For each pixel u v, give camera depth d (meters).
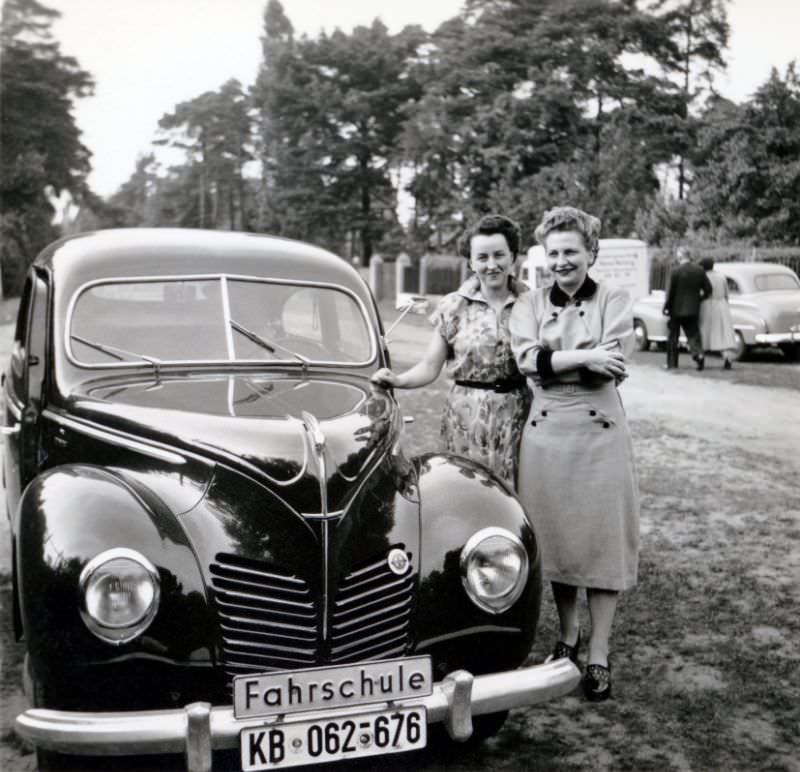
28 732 2.47
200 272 3.75
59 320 3.52
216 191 58.69
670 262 20.11
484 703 2.71
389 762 3.16
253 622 2.72
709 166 23.38
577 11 30.98
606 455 3.46
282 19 41.72
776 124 22.62
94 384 3.38
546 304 3.60
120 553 2.56
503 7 33.16
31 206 32.94
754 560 5.21
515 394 3.81
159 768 3.04
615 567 3.47
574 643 3.75
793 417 9.51
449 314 3.85
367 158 42.09
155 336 3.61
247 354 3.64
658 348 15.93
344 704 2.64
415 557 2.92
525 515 3.08
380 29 41.16
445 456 3.35
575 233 3.49
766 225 21.80
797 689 3.66
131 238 3.89
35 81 36.38
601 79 30.92
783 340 13.84
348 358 3.89
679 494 6.59
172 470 2.91
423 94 39.25
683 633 4.21
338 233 42.91
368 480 2.99
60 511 2.68
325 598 2.77
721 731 3.34
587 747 3.24
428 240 38.41
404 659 2.69
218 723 2.52
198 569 2.70
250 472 2.84
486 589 2.88
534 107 31.36
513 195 30.27
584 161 28.58
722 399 10.59
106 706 2.61
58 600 2.54
